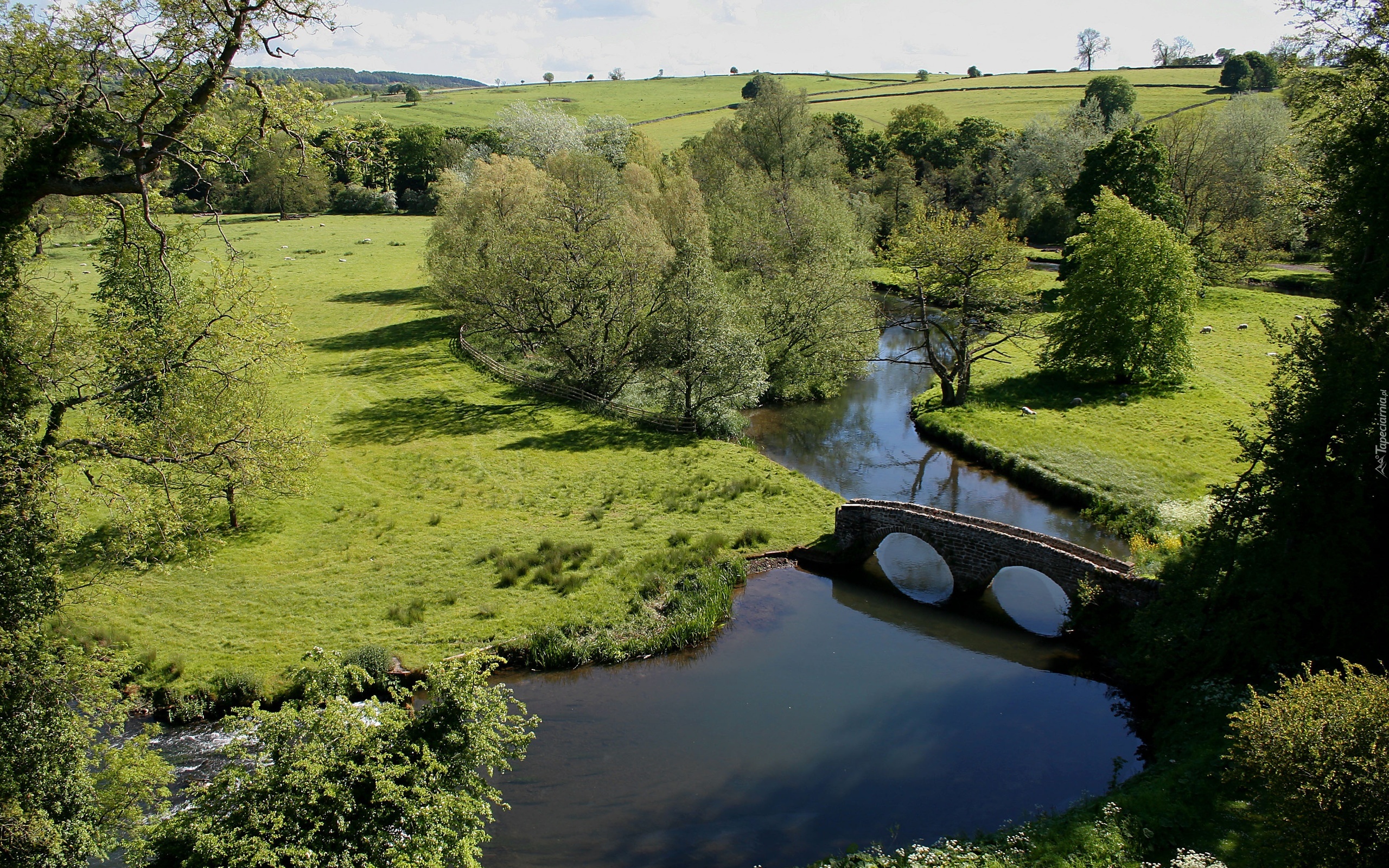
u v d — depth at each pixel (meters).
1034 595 29.67
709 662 25.11
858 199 85.19
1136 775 18.81
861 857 16.34
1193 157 72.25
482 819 18.28
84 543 28.27
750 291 53.88
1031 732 21.48
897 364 63.38
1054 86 149.00
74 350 19.00
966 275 46.00
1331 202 27.47
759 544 32.31
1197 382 48.00
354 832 13.14
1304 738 13.19
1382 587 19.28
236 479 20.81
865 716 22.27
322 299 75.94
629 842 17.62
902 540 34.53
